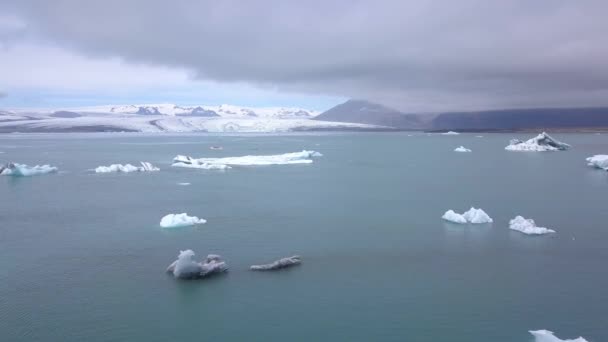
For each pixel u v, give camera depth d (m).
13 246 25.09
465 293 19.12
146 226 28.95
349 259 22.94
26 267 22.02
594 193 39.97
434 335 16.05
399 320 17.02
